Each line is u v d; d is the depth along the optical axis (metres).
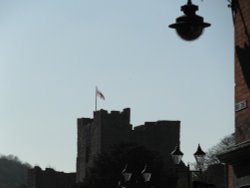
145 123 184.50
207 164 125.81
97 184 143.12
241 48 28.28
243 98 28.17
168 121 184.25
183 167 124.00
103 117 181.88
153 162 140.25
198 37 24.70
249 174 27.27
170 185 136.75
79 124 195.38
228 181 29.81
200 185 32.03
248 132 27.81
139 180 134.38
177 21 24.69
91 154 187.00
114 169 142.12
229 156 28.39
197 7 25.06
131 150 142.38
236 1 28.70
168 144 183.88
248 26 27.75
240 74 28.39
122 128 183.00
